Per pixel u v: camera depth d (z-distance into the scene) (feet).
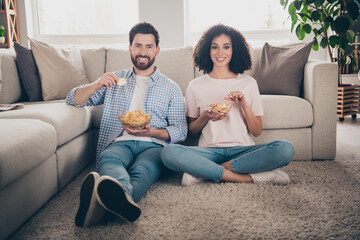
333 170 6.80
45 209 5.11
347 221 4.58
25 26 13.28
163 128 6.48
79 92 6.46
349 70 13.50
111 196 4.27
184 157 5.69
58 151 5.77
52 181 5.47
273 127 7.45
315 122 7.52
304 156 7.59
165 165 5.80
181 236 4.25
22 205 4.50
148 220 4.67
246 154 5.84
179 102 6.58
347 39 11.14
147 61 6.41
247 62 6.78
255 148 5.99
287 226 4.45
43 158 4.99
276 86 8.40
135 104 6.52
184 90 9.04
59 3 13.64
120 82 6.08
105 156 5.50
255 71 8.98
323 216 4.73
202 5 13.53
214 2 13.47
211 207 5.03
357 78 13.37
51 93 8.35
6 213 4.11
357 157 8.01
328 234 4.25
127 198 4.35
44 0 13.64
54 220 4.74
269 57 8.76
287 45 9.23
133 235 4.29
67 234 4.34
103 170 5.08
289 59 8.38
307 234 4.25
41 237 4.27
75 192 5.75
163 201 5.28
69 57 8.77
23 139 4.55
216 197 5.36
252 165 5.77
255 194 5.45
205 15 13.57
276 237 4.19
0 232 4.00
